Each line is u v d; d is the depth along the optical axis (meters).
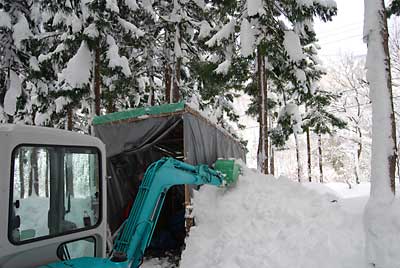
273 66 11.93
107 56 9.93
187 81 15.74
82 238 3.05
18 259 2.49
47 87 12.17
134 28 10.41
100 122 6.90
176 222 7.16
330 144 34.44
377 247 4.21
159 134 6.50
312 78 13.43
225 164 6.55
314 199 6.21
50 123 14.72
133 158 7.43
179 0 12.65
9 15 10.96
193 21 12.94
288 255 4.67
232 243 5.19
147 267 6.00
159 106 6.42
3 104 11.57
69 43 10.17
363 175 32.44
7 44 11.07
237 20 10.94
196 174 5.02
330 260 4.41
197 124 6.78
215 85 12.41
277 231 5.25
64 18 10.80
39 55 11.55
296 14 10.18
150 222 3.86
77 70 9.56
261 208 5.86
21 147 2.55
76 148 3.08
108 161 6.80
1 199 2.38
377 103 4.94
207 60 13.10
